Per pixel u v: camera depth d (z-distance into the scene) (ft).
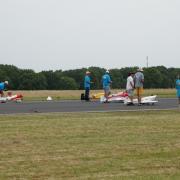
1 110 112.06
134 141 64.18
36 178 44.65
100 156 54.34
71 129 75.00
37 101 160.35
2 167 48.78
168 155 54.95
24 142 62.80
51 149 58.13
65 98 186.50
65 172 46.91
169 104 139.23
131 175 45.70
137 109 116.67
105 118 91.91
